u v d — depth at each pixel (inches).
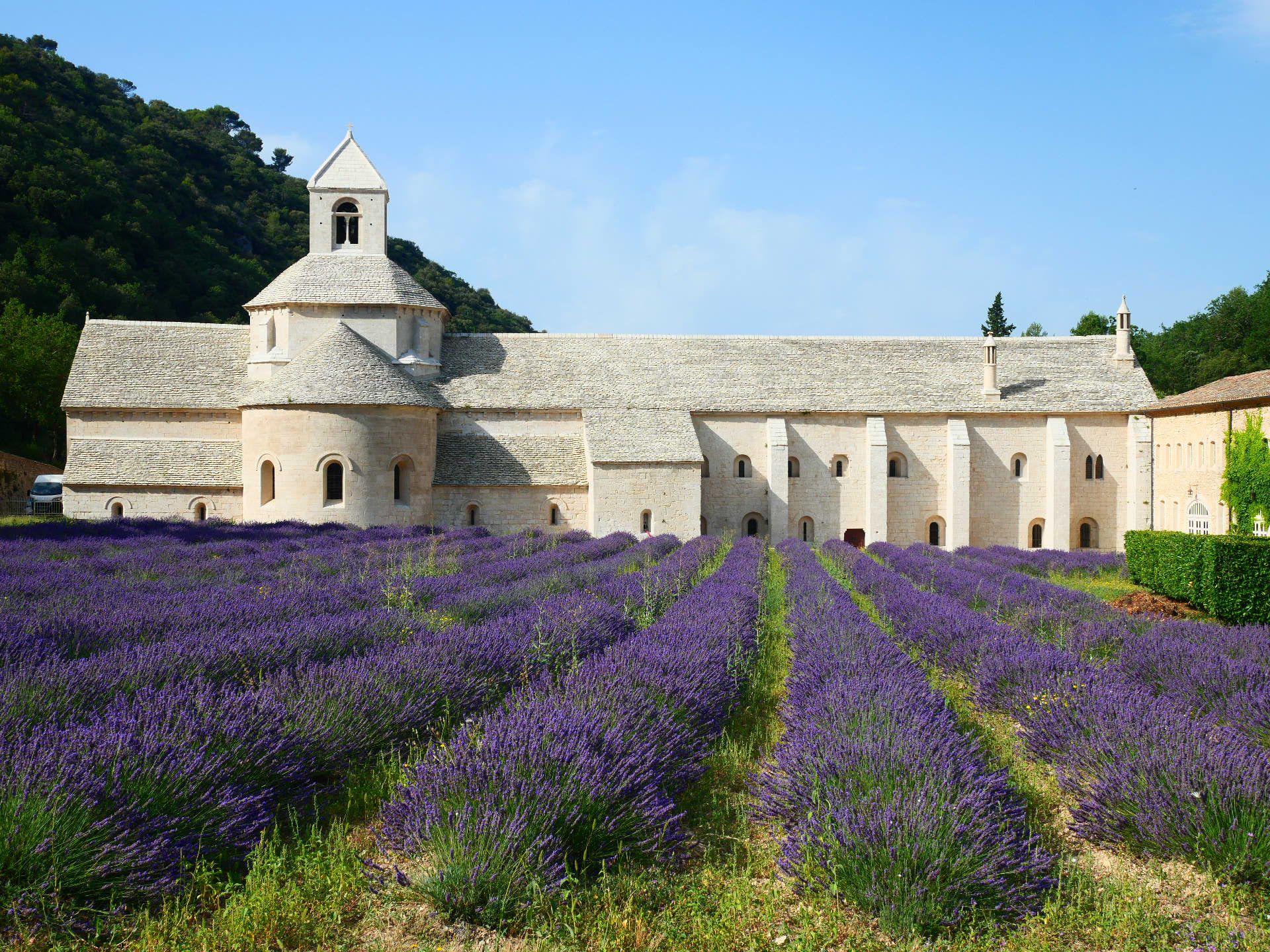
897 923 244.2
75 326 2849.4
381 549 1152.8
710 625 576.4
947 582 984.9
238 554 1051.3
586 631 559.8
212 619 556.4
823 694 417.4
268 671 436.8
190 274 3518.7
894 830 262.8
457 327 4746.6
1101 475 1925.4
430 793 285.1
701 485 1731.1
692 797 358.9
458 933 241.1
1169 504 1830.7
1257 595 834.2
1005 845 272.8
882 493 1846.7
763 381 1914.4
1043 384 1968.5
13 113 3535.9
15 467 2345.0
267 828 303.1
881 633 602.5
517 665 483.8
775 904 265.3
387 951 233.1
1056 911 252.8
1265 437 1475.1
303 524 1439.5
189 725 310.2
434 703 408.5
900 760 312.7
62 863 238.5
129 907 246.2
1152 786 309.3
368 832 307.6
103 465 1662.2
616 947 232.4
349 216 1852.9
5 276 2763.3
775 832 317.1
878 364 2001.7
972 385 1953.7
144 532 1279.5
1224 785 301.0
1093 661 556.1
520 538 1430.9
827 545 1644.9
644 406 1811.0
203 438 1727.4
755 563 1088.2
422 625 586.6
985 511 1904.5
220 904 255.9
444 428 1764.3
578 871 271.3
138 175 3973.9
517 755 298.5
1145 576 1060.5
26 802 246.4
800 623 679.7
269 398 1555.1
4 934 228.4
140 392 1716.3
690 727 392.8
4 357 2529.5
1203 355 3385.8
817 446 1873.8
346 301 1749.5
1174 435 1806.1
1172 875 288.0
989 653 541.0
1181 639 608.4
